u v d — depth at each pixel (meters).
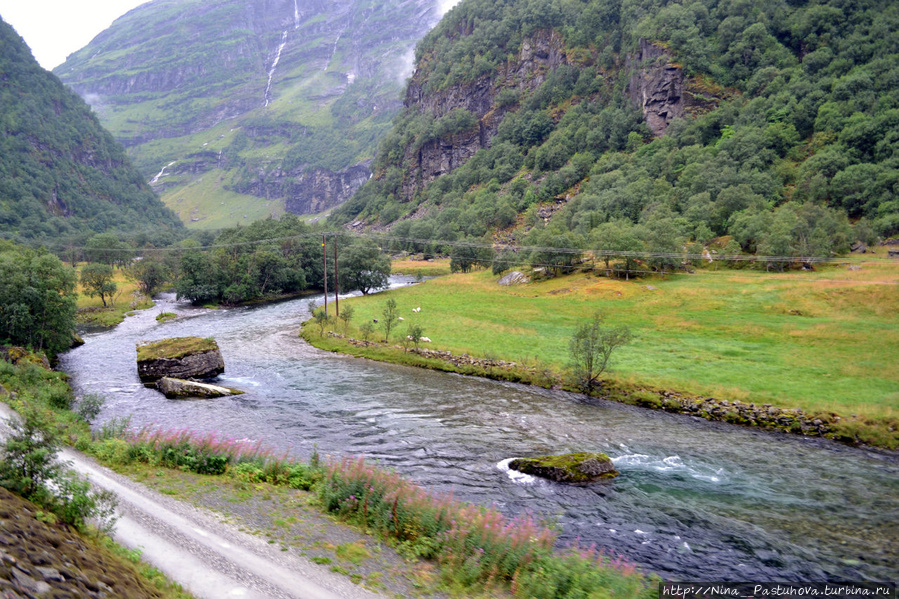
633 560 17.75
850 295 69.25
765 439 32.50
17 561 8.09
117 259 162.88
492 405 39.41
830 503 23.17
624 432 33.44
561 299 88.88
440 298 95.75
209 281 105.25
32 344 52.12
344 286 108.25
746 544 19.20
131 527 14.45
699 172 162.38
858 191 138.88
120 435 25.78
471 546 15.22
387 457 27.91
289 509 18.14
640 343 57.28
